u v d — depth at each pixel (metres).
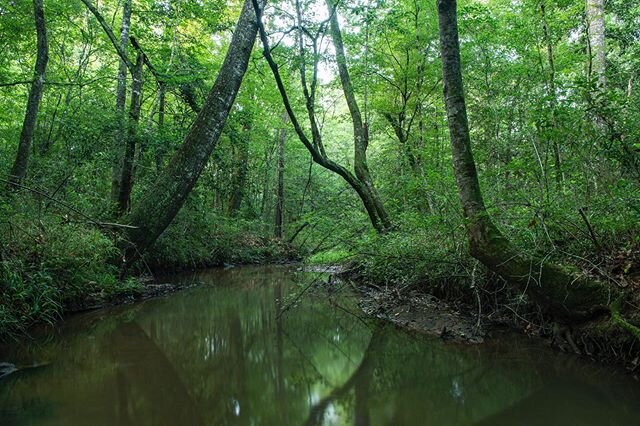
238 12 14.73
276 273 13.98
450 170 8.62
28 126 8.19
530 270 4.61
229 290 10.51
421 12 10.98
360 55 11.95
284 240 20.09
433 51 11.44
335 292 9.52
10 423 3.41
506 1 9.55
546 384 4.04
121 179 10.52
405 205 9.71
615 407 3.46
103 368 4.84
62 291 7.18
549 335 5.18
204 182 14.52
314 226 12.80
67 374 4.61
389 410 3.72
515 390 3.99
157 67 11.44
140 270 10.77
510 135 8.17
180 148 8.90
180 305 8.55
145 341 6.00
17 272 6.26
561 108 5.42
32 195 7.86
